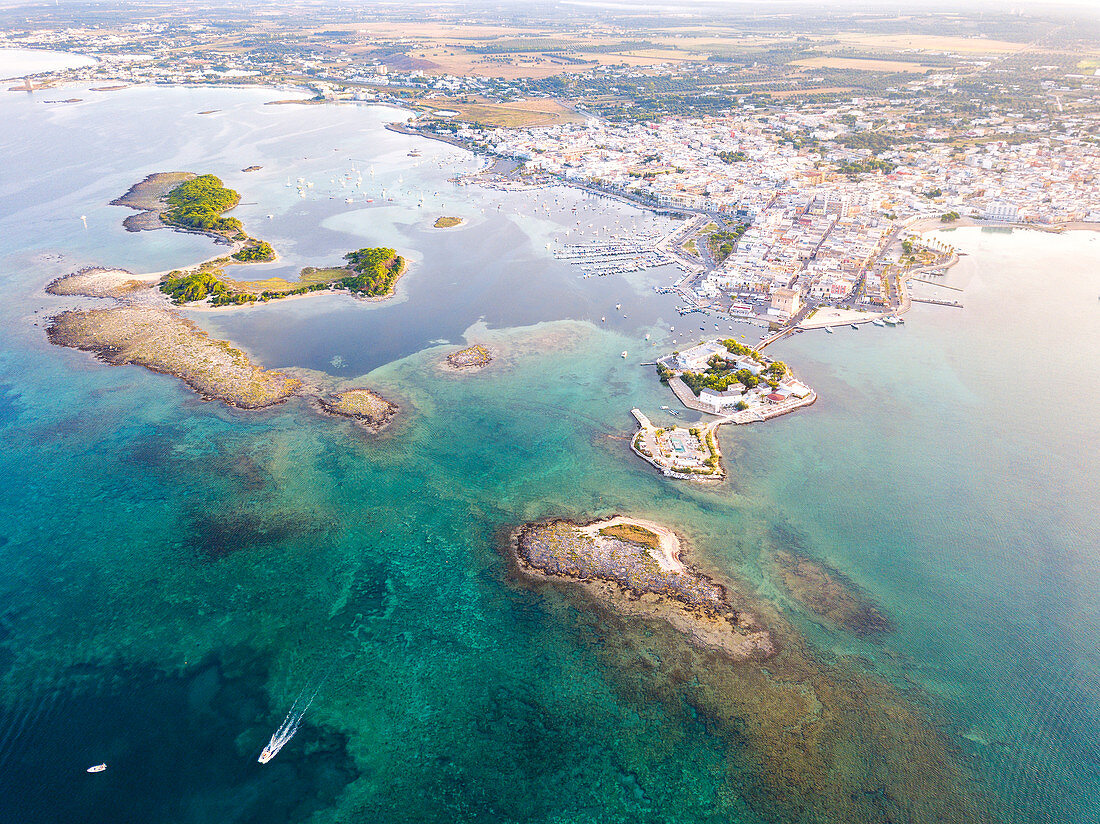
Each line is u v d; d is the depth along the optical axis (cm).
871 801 12812
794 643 15950
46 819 12300
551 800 12912
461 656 15712
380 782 13125
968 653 15700
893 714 14350
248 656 15638
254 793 12825
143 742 13675
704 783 13175
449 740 13938
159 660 15475
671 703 14650
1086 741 13775
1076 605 16912
